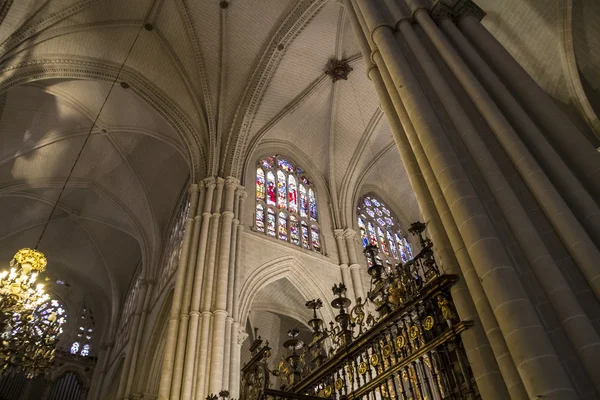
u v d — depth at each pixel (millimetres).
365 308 20094
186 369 14719
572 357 4816
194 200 20219
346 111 25156
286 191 23844
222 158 21500
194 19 21344
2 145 24641
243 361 23609
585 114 13828
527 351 4770
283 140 25391
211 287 16844
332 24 21969
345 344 8914
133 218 30000
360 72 23766
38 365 16234
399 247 26156
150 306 26391
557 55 14359
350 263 22172
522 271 5594
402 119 8086
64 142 26797
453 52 8188
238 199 20469
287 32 21312
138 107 25156
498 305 5227
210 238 18469
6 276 16406
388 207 28188
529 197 6215
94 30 20641
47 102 24422
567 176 6164
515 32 15172
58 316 32812
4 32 17422
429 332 7695
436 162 6840
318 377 9445
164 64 22391
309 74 23594
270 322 24438
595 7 13641
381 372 8062
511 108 7164
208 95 22328
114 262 33625
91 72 21453
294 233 22203
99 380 28484
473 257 5758
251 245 19859
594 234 5574
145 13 21156
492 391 5312
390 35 9164
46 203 30141
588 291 5242
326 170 26047
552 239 5758
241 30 21750
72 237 32750
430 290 6766
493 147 6902
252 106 22484
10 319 15836
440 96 7664
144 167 28672
